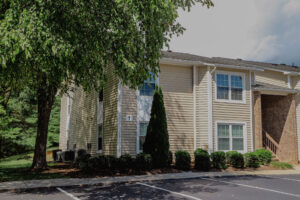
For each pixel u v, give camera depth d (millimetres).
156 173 12750
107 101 16969
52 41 6855
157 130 13906
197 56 20234
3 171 14172
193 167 14539
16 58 7777
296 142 18078
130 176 11836
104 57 8234
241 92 17516
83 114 21344
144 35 8383
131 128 15352
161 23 8742
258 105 17359
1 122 20734
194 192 8617
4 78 9609
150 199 7656
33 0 7152
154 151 13758
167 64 16625
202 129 16312
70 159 21094
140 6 7367
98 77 10289
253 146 17312
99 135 18125
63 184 9977
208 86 16531
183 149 16109
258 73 20156
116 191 8875
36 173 13117
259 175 12867
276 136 19250
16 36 6418
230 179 11508
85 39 7699
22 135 28000
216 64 16547
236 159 15039
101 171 12812
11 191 9156
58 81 9797
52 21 7211
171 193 8469
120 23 7680
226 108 16859
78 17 7707
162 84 16328
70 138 24453
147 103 15938
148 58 8719
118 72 8664
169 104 16266
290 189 9141
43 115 15062
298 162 18281
